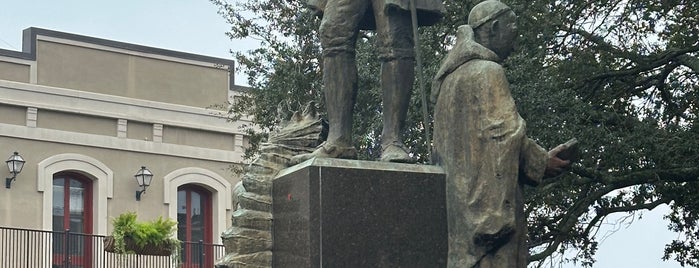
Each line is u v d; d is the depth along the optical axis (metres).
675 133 18.73
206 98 36.66
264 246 7.91
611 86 19.75
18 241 31.47
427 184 7.75
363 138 16.89
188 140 36.28
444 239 7.73
